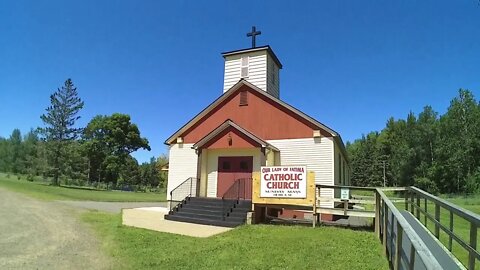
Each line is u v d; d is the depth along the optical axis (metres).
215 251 9.13
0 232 11.35
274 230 12.02
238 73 22.05
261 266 7.74
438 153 61.59
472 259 4.98
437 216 7.88
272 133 18.67
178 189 20.44
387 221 8.53
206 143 18.88
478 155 57.97
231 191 18.25
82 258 8.41
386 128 97.12
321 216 16.42
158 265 7.87
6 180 48.47
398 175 71.50
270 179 14.01
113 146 76.00
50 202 22.17
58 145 51.62
